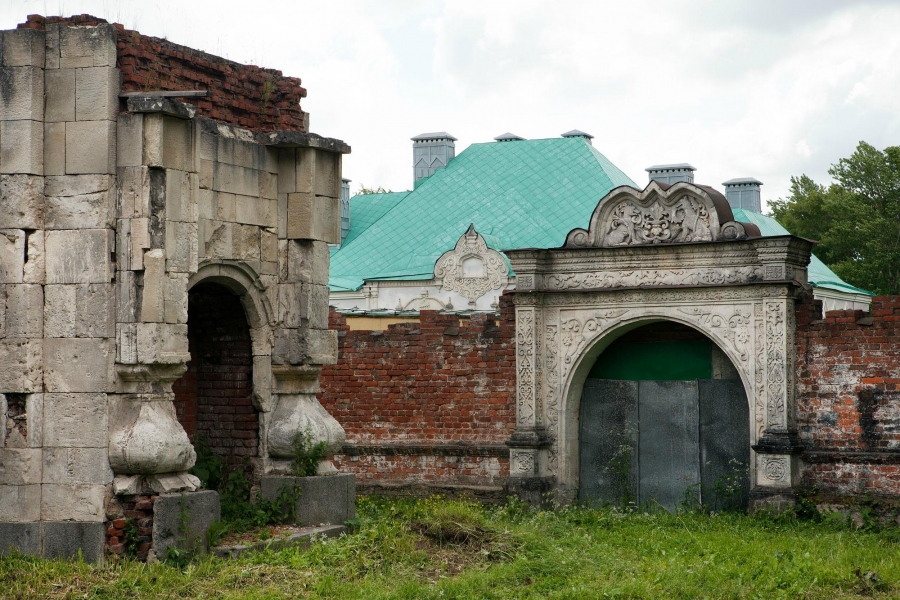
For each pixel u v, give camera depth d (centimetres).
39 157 1347
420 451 1989
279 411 1556
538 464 1891
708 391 1883
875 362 1717
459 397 1981
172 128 1349
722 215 1800
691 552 1483
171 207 1345
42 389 1341
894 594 1241
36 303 1339
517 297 1917
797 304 1777
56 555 1323
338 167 1600
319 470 1543
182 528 1322
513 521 1750
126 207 1327
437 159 3800
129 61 1356
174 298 1345
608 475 1936
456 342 1989
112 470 1324
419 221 3478
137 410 1330
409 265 3331
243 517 1510
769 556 1423
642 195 1845
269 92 1583
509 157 3588
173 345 1342
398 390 2017
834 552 1462
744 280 1778
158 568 1277
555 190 3428
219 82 1518
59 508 1332
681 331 1908
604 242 1883
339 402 2050
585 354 1897
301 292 1545
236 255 1491
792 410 1753
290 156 1558
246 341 1576
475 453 1955
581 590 1253
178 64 1446
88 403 1326
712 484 1870
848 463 1717
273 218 1552
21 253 1340
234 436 1576
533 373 1902
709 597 1238
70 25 1371
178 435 1341
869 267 4522
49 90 1351
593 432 1952
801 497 1727
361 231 3688
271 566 1316
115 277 1331
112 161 1334
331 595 1227
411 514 1622
